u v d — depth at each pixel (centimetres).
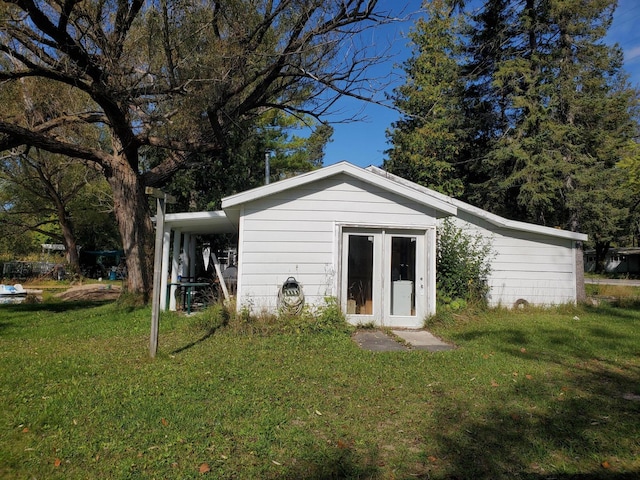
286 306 916
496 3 2167
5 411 456
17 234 3159
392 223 993
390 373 600
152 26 955
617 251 4900
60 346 782
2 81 1014
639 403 496
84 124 1391
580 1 1859
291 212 959
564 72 1970
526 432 417
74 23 919
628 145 2205
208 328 885
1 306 1523
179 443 384
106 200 2928
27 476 336
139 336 860
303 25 1014
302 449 377
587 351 749
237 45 995
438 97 2088
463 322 1014
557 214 2170
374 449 381
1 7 833
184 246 1551
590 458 372
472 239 1332
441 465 357
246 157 2122
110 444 382
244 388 527
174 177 1991
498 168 2277
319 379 570
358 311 982
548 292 1366
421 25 2086
